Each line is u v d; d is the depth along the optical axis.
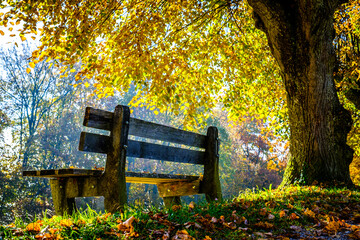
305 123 6.23
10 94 26.50
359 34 11.30
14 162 24.16
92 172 3.24
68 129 27.72
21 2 6.17
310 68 6.05
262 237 2.82
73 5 6.77
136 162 31.42
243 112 9.19
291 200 4.34
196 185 4.70
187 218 3.06
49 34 6.74
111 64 7.89
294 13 6.04
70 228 2.48
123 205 3.11
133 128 3.51
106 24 7.71
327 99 6.17
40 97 27.45
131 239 2.42
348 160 6.27
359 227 3.03
